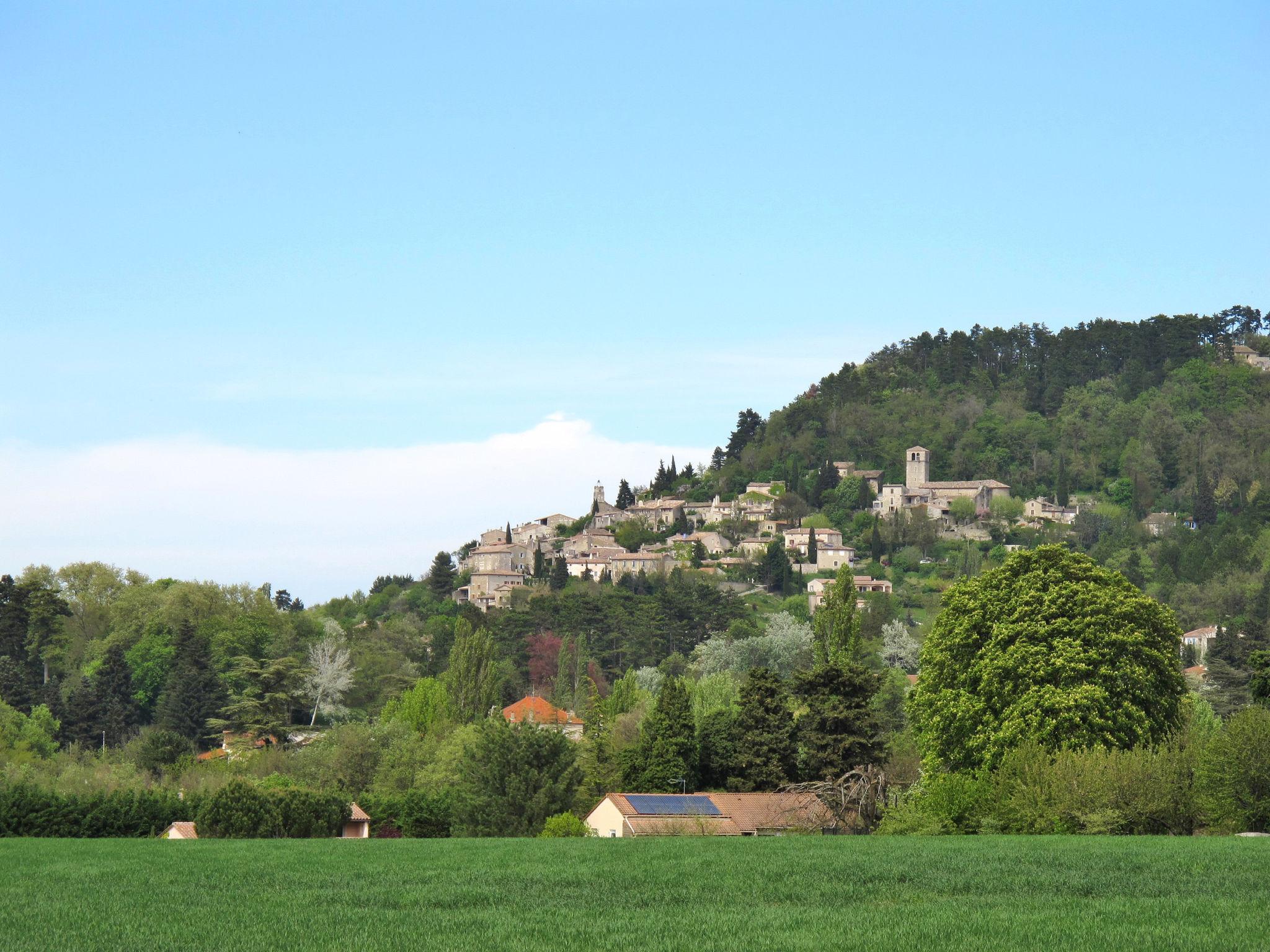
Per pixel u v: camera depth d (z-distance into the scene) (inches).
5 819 3134.8
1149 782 2386.8
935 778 2696.9
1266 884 1462.8
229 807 3147.1
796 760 3855.8
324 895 1469.0
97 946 1152.2
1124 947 1095.6
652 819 3152.1
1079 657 2783.0
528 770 3555.6
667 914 1312.7
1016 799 2452.0
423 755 4490.7
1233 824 2359.7
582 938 1170.6
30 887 1568.7
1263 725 2396.7
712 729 4055.1
